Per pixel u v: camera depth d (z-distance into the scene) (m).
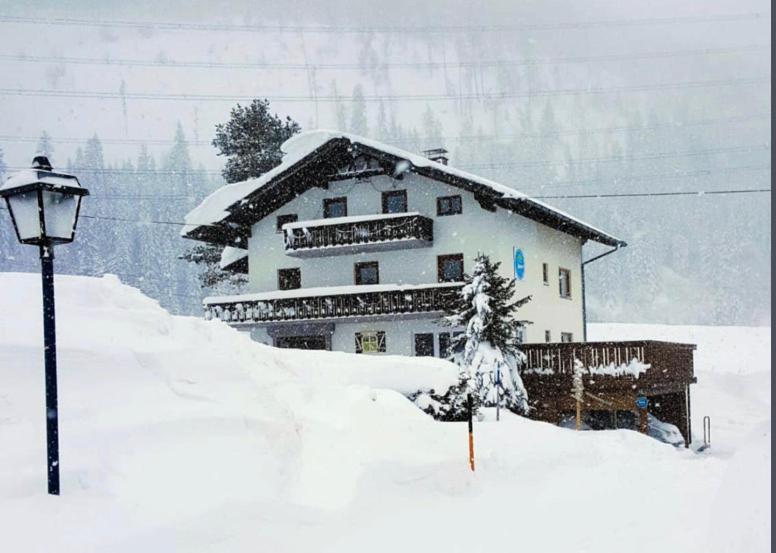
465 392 17.03
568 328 36.16
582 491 10.73
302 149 33.00
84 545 6.64
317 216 33.66
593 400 24.25
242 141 51.31
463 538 8.19
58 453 7.45
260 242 35.03
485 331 24.16
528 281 31.97
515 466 11.99
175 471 8.31
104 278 12.24
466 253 30.70
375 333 32.34
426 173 30.69
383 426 11.59
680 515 8.77
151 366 10.16
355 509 8.97
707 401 36.97
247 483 8.60
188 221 35.38
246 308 33.12
